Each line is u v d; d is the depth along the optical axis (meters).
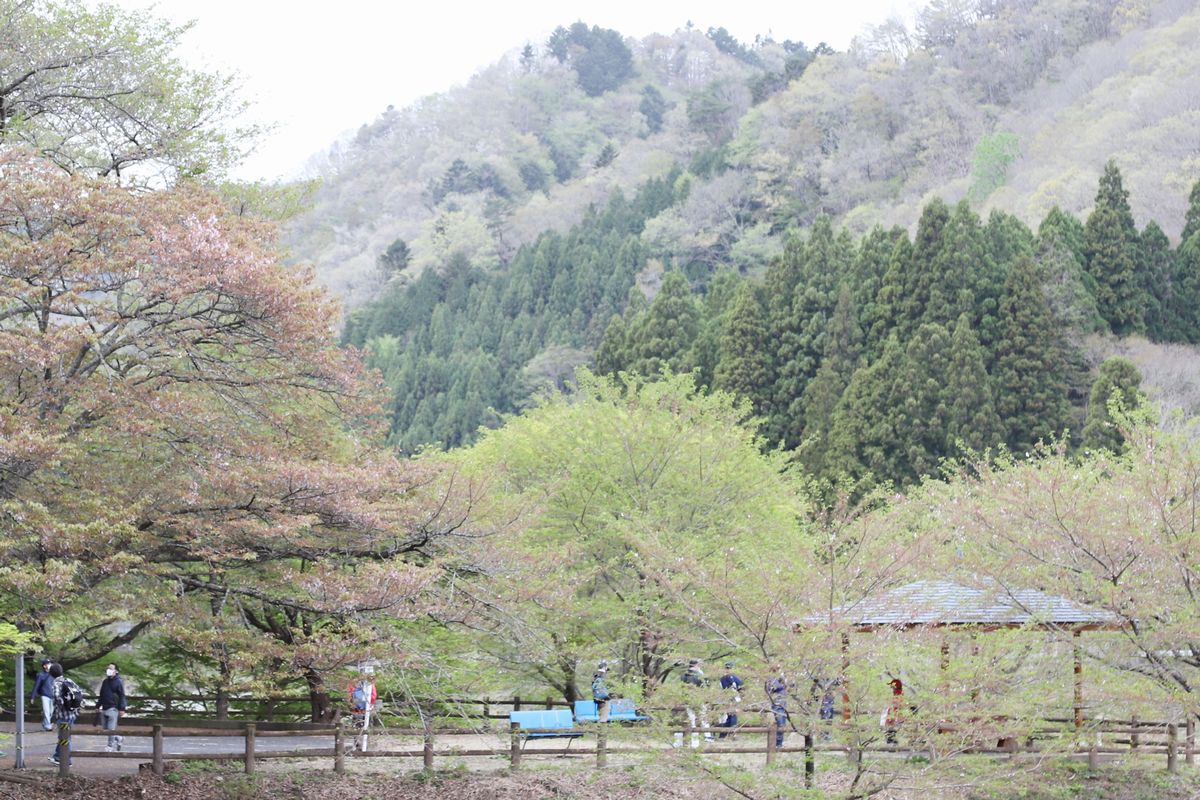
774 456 35.62
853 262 60.81
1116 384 47.97
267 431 22.88
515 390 84.69
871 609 20.14
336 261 159.75
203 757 22.25
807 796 19.03
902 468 49.84
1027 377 51.62
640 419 30.03
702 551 27.66
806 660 18.95
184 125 26.22
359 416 24.09
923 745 19.62
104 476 19.44
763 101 148.00
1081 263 58.78
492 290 103.50
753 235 105.00
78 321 22.56
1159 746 27.70
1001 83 120.25
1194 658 21.20
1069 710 21.70
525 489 28.98
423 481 22.42
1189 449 22.34
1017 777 21.28
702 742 23.47
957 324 52.56
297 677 23.70
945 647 20.53
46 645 24.41
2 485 18.70
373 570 20.28
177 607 19.80
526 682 30.27
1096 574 21.61
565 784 24.00
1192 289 60.06
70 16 25.36
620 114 195.62
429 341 104.38
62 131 25.75
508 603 22.25
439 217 142.75
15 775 20.39
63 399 19.67
